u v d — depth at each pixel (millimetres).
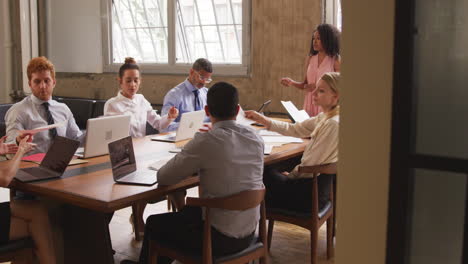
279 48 6496
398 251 1364
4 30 8766
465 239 1296
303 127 3924
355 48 1391
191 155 2535
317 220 3334
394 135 1335
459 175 1310
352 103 1415
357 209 1440
